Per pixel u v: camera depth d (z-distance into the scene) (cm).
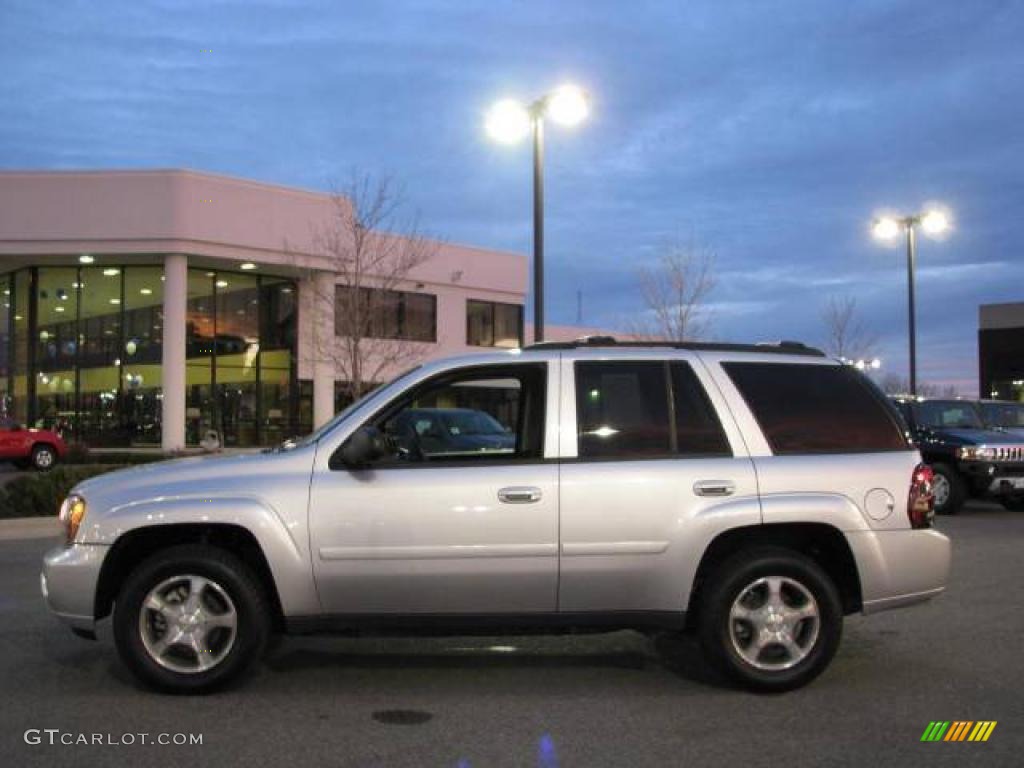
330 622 538
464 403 626
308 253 2881
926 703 536
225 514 530
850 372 591
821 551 584
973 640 684
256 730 489
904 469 564
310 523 532
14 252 2712
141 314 2941
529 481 539
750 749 462
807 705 532
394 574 532
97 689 560
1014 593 854
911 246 2425
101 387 2955
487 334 3562
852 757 452
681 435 559
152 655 538
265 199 2831
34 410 3020
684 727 495
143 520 532
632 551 538
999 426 1589
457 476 539
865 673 597
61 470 1449
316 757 451
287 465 548
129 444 2916
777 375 583
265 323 3080
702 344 596
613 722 503
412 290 3309
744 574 541
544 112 1609
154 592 537
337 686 568
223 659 536
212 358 2977
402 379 568
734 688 559
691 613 560
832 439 569
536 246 1611
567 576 537
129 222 2705
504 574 535
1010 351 4203
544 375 566
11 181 2706
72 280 2980
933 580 562
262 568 557
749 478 548
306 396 3072
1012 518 1463
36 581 920
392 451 580
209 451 2552
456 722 502
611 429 556
